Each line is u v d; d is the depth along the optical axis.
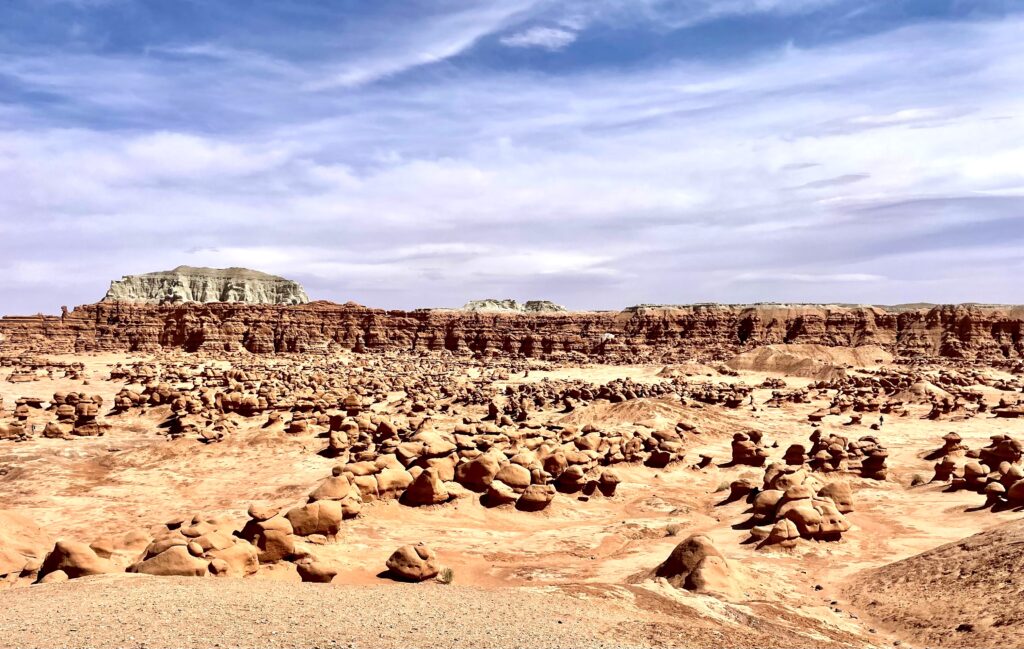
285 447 71.75
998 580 27.41
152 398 94.88
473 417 99.06
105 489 58.53
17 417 91.56
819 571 35.06
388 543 37.22
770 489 45.47
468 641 17.81
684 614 24.30
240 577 25.98
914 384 121.06
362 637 17.44
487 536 40.91
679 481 60.72
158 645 15.81
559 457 55.19
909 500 51.84
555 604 23.14
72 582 22.61
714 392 113.69
